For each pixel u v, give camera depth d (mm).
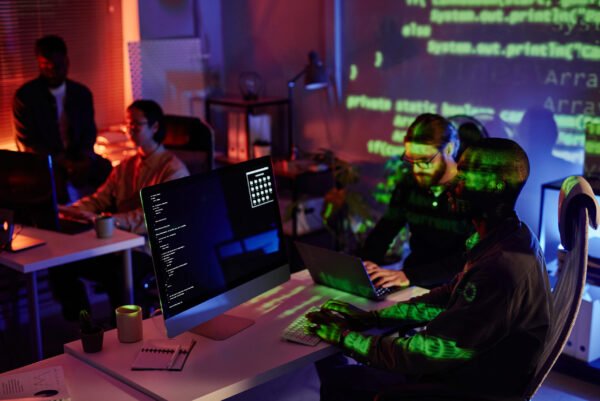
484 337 1917
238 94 5637
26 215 3385
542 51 3787
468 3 4070
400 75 4508
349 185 4926
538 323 1944
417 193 2982
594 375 3232
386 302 2580
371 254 3086
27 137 4477
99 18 5078
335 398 2332
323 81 4668
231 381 1997
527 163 1976
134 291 3551
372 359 2125
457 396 1975
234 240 2402
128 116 3609
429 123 2785
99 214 3803
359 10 4652
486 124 4105
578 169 3742
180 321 2189
